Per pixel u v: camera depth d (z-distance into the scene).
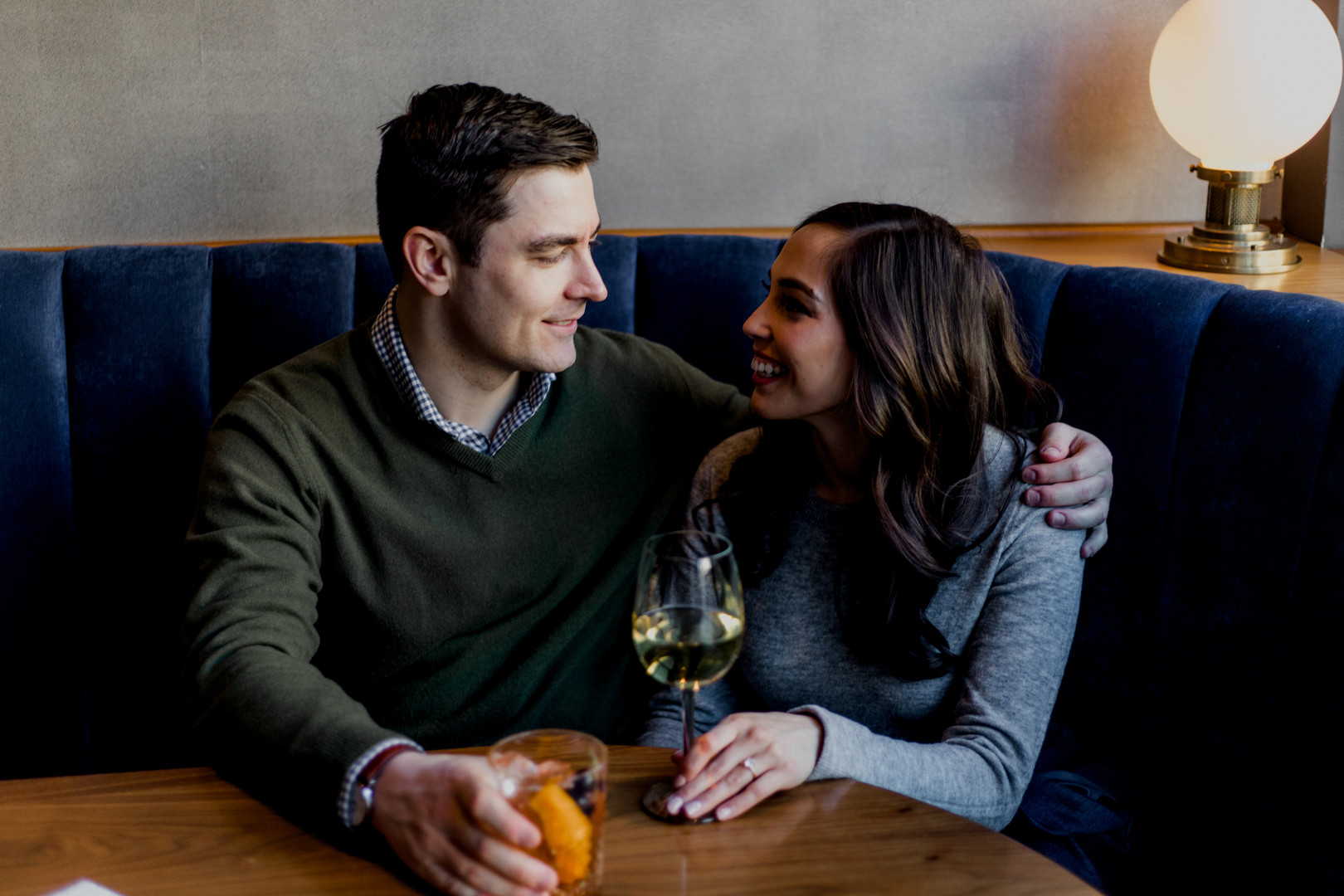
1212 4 1.70
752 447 1.53
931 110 2.07
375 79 1.98
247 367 1.75
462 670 1.44
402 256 1.41
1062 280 1.69
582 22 1.99
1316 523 1.39
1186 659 1.54
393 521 1.39
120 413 1.71
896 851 0.94
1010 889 0.88
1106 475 1.34
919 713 1.38
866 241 1.30
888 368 1.29
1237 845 1.50
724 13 2.00
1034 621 1.29
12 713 1.73
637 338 1.68
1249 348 1.47
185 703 1.14
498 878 0.87
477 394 1.45
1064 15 2.04
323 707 1.03
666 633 0.99
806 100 2.05
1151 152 2.12
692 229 2.10
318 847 0.94
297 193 2.01
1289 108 1.68
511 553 1.44
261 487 1.30
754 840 0.96
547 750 0.91
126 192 1.97
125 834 0.96
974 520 1.33
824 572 1.41
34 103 1.91
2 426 1.67
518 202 1.33
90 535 1.73
